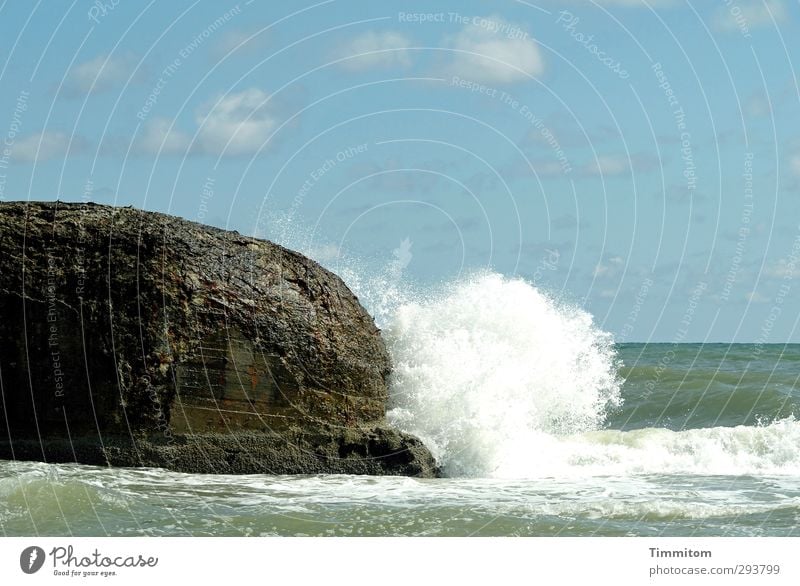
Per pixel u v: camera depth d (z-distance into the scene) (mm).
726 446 17719
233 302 15500
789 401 23531
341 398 16109
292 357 15719
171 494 13547
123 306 15305
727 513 13008
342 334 16312
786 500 13805
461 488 14656
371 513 12750
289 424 15641
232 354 15398
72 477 14062
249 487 14242
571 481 15453
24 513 12344
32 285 15430
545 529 12156
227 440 15281
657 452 17578
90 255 15516
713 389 25109
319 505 13172
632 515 12883
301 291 16125
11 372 15391
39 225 15633
